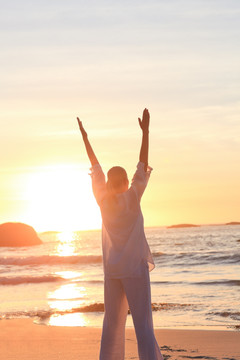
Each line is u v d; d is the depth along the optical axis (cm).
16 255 4734
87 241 10525
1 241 8338
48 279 1672
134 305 328
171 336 648
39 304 1073
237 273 1803
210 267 2153
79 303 1079
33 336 651
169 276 1795
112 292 339
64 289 1393
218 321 806
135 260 331
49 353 525
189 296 1180
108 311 342
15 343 598
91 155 373
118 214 336
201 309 945
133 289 328
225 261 2381
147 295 330
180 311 927
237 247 3956
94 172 365
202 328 739
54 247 7100
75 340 611
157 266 2333
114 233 337
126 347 553
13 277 1686
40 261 2691
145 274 332
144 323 326
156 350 324
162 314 897
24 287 1478
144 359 321
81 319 827
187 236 8012
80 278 1767
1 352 539
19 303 1098
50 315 883
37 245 8575
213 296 1162
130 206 335
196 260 2509
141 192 339
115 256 335
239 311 905
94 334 655
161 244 5328
